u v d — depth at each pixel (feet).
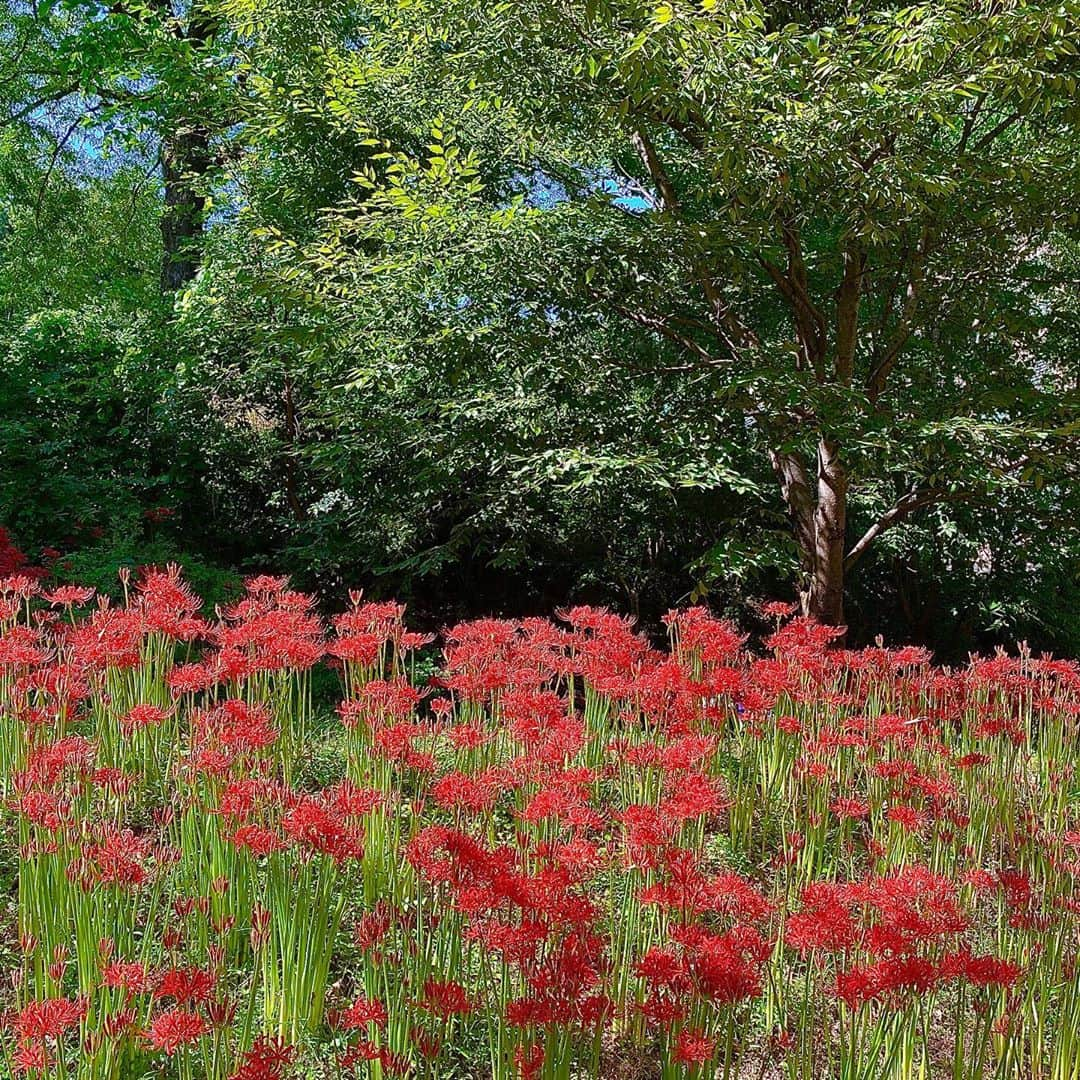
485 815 12.25
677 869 8.78
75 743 10.93
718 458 21.08
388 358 22.82
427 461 28.48
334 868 10.37
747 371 20.45
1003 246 20.71
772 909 10.20
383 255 23.26
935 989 8.77
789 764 15.11
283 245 24.39
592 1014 7.63
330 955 9.46
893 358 23.17
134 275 53.47
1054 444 21.20
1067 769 15.56
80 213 54.70
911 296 22.67
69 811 9.75
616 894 11.41
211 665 13.12
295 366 30.94
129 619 13.58
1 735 12.92
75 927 9.54
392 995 9.12
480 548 30.19
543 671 14.37
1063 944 10.58
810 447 23.07
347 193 31.96
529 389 21.94
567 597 34.01
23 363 32.48
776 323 26.13
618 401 22.53
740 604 31.78
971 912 11.75
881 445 19.25
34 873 9.80
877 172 17.37
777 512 24.75
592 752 14.66
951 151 20.35
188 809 11.37
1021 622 32.01
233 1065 8.04
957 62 17.12
